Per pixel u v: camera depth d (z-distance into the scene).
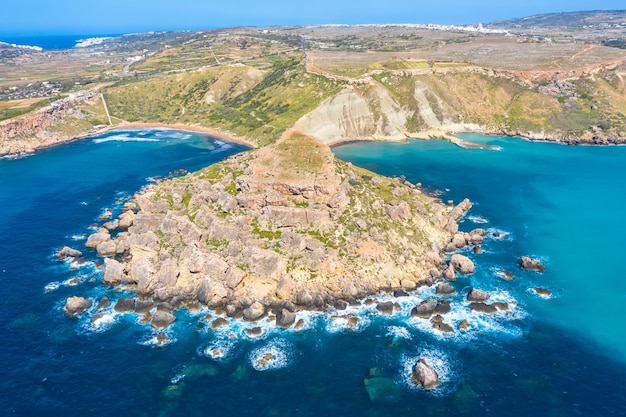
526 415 62.03
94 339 76.38
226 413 62.16
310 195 98.31
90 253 103.75
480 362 71.56
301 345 74.81
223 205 101.94
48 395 64.88
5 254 103.25
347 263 90.19
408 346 74.62
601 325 80.81
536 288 90.88
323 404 63.59
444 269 95.44
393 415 61.94
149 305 83.56
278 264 87.75
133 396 64.88
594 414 62.16
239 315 81.56
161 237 99.88
